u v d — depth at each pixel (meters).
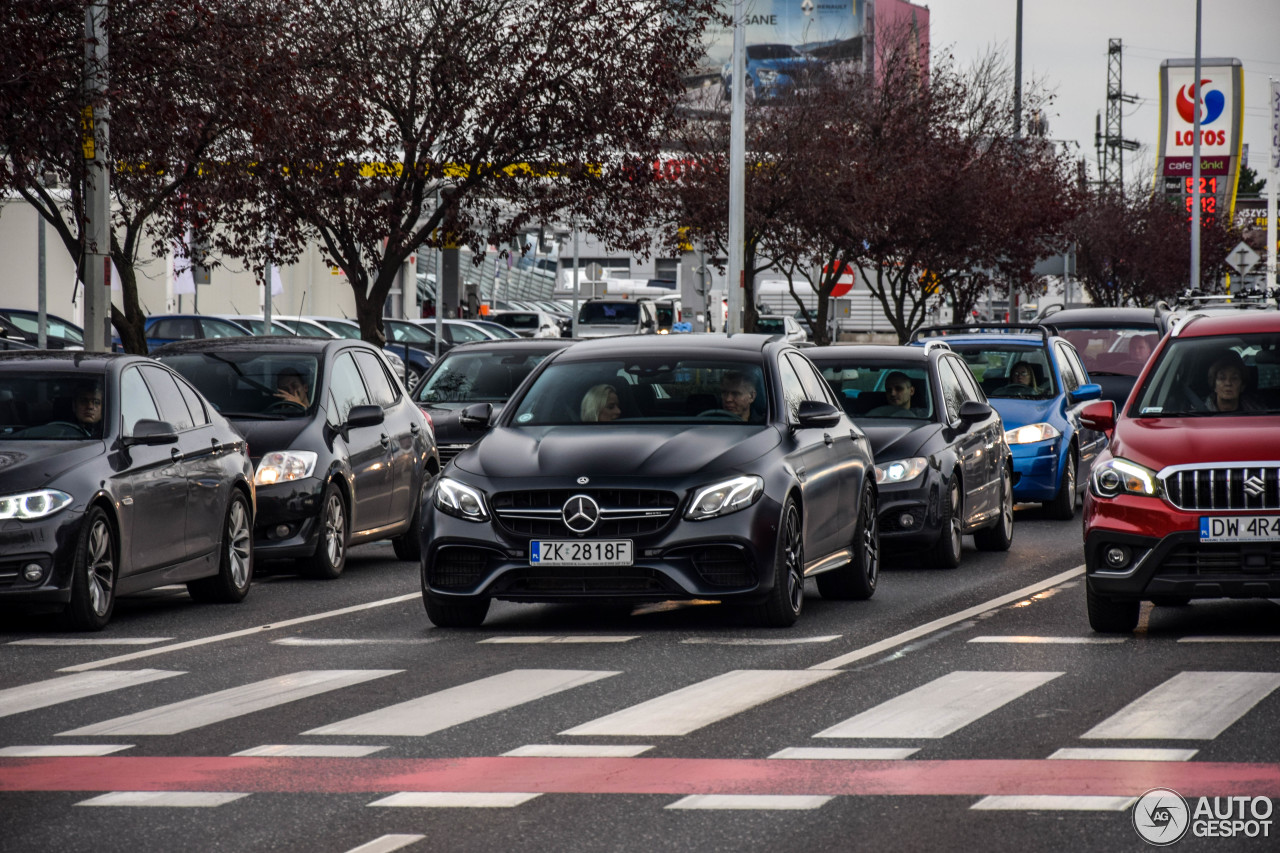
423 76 57.38
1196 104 146.00
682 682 20.30
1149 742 16.44
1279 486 22.38
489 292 191.00
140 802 14.45
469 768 15.69
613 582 24.05
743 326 87.00
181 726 17.92
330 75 53.62
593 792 14.69
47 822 13.80
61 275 95.81
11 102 38.12
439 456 40.81
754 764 15.75
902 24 108.56
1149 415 24.97
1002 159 102.12
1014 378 46.03
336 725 17.84
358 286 58.41
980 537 37.47
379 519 35.62
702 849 12.84
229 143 49.53
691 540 23.86
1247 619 25.09
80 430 26.77
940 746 16.44
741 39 75.62
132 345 49.66
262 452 32.66
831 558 27.23
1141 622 25.03
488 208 60.19
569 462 24.41
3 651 23.70
